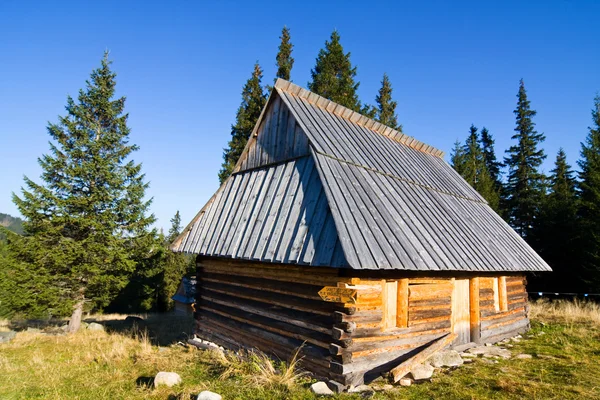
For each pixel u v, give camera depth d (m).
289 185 9.57
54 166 16.58
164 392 7.58
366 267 6.81
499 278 12.86
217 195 12.48
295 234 8.16
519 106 37.03
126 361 10.52
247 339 9.90
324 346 7.71
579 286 23.14
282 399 6.81
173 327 18.47
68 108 17.94
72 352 12.38
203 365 9.45
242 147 27.17
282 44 28.89
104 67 18.94
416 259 8.01
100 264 17.16
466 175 36.88
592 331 13.18
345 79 27.62
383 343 8.02
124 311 34.53
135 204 18.22
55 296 16.44
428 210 10.84
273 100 11.93
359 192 8.98
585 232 22.30
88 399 7.50
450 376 8.14
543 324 14.81
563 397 6.98
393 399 6.77
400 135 15.54
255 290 9.87
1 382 8.88
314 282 8.14
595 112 28.67
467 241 10.70
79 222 16.39
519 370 8.66
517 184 34.78
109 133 18.14
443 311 9.88
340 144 10.80
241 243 9.59
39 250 16.11
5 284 17.12
